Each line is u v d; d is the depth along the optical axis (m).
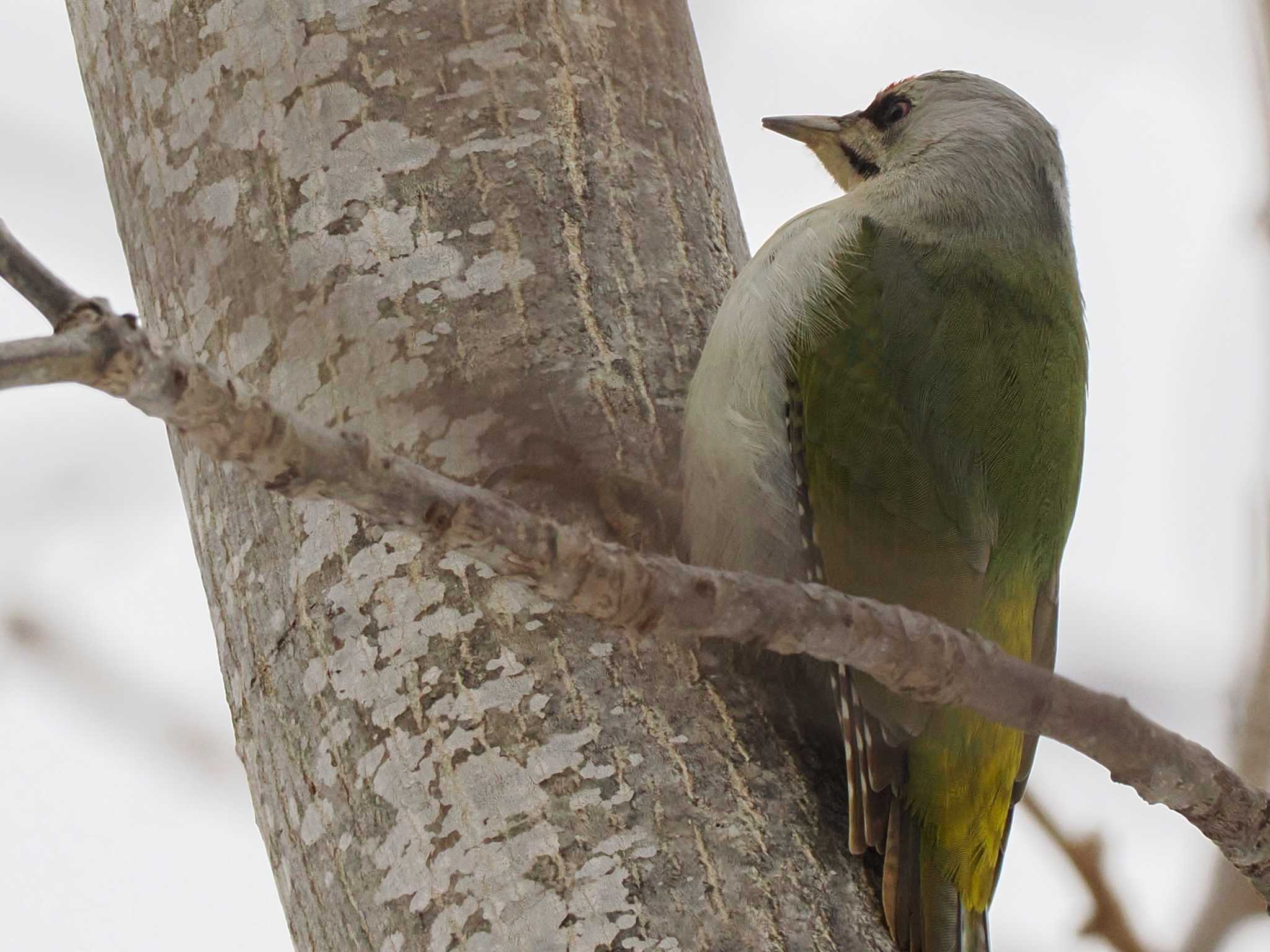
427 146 6.87
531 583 4.86
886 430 7.94
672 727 6.03
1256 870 5.98
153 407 4.20
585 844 5.75
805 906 5.84
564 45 7.31
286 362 6.60
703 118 7.89
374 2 6.99
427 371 6.55
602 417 6.77
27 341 3.93
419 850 5.84
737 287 7.65
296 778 6.23
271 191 6.80
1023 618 8.06
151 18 7.18
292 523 6.41
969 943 6.88
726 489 7.46
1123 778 5.59
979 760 6.88
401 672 6.07
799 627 5.10
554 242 6.93
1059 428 8.38
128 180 7.25
